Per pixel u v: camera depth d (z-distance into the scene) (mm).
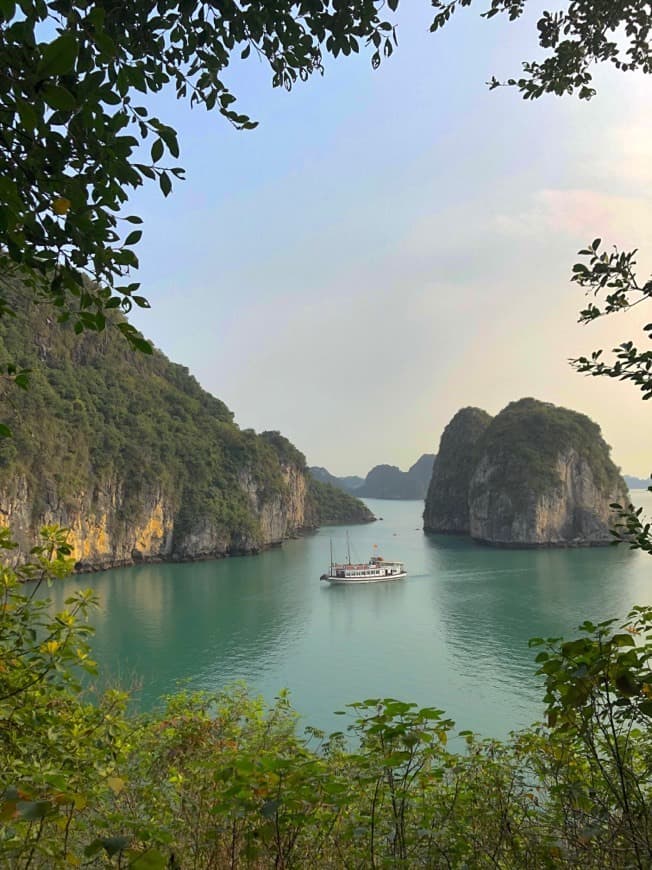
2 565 3129
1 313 2305
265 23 2883
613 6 3795
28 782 2271
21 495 57844
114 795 3355
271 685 26781
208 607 46000
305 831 3061
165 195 2234
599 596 45156
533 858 2838
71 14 2047
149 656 31875
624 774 2617
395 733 2678
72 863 2104
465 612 41594
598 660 2320
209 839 2924
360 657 31547
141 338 2252
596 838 2396
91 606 3289
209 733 4703
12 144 1848
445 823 3254
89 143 2010
